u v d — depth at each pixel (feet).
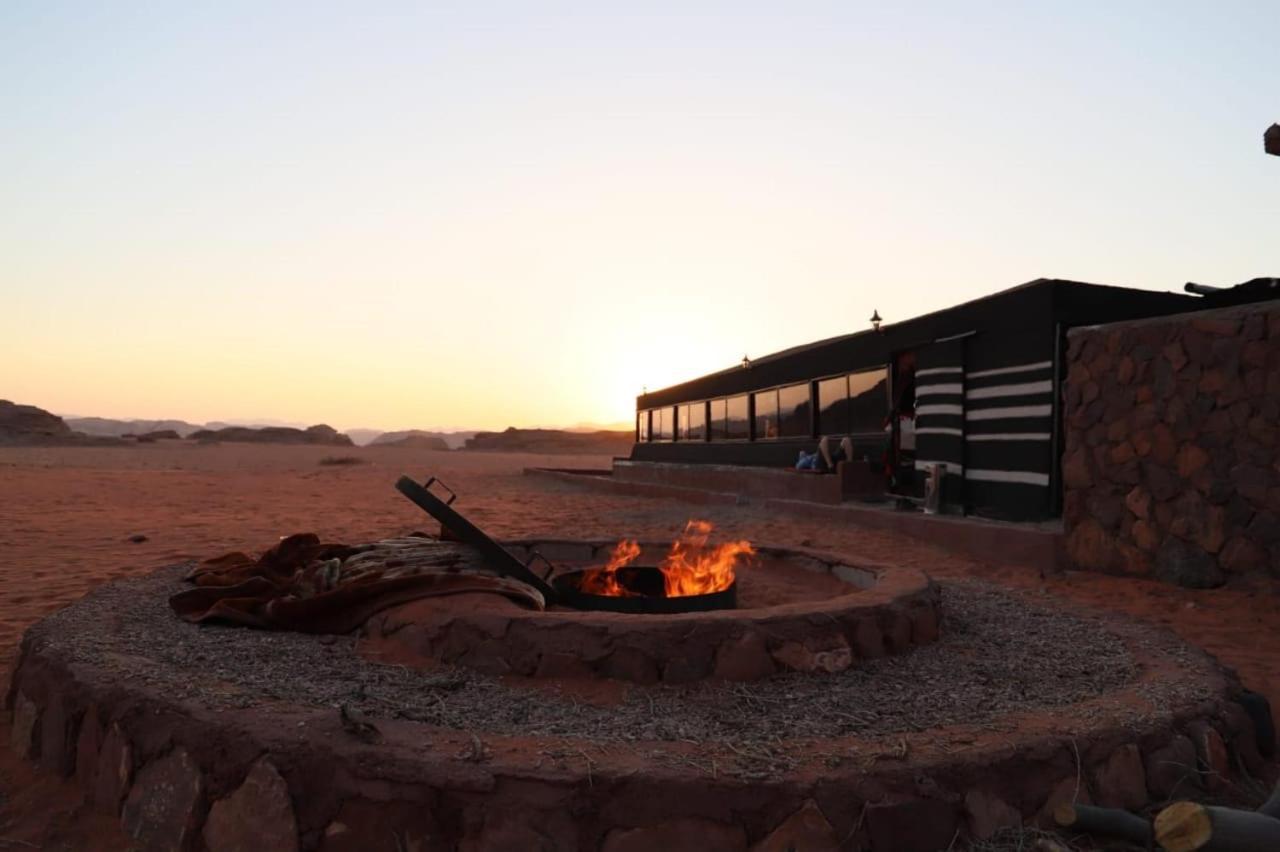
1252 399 27.63
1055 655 18.10
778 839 10.25
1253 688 18.33
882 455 51.19
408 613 17.37
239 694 12.73
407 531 45.68
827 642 16.14
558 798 10.25
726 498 58.90
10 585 26.73
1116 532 31.12
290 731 11.15
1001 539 34.88
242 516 52.29
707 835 10.23
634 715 13.55
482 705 13.79
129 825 11.50
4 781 13.20
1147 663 17.24
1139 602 27.27
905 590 19.10
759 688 14.97
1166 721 13.19
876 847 10.45
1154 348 30.35
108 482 76.07
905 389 50.88
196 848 10.78
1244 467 27.71
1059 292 37.88
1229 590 27.53
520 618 15.87
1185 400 29.32
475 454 226.99
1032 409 38.55
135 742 11.89
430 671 15.78
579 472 99.96
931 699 14.60
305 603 18.31
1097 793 11.81
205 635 17.60
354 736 11.12
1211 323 28.76
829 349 57.57
